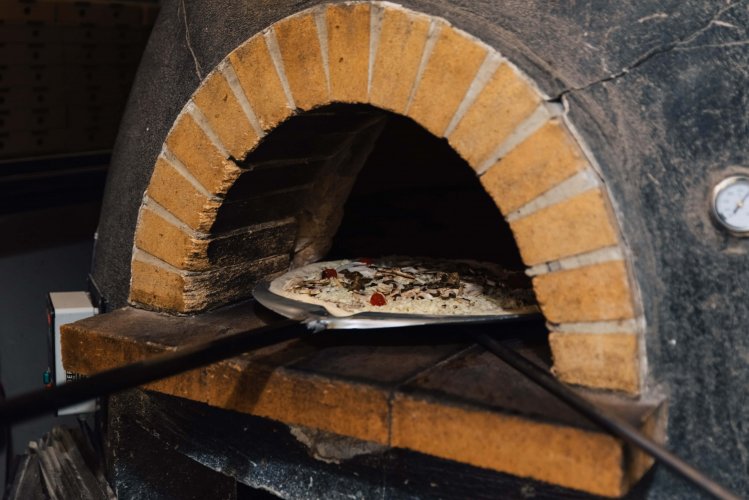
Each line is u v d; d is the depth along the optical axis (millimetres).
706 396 979
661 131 978
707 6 978
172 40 1288
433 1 1035
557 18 1002
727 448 979
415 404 963
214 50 1205
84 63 1923
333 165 1345
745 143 969
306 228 1388
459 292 1201
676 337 979
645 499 1006
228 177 1184
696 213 976
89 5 1892
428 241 1707
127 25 1975
